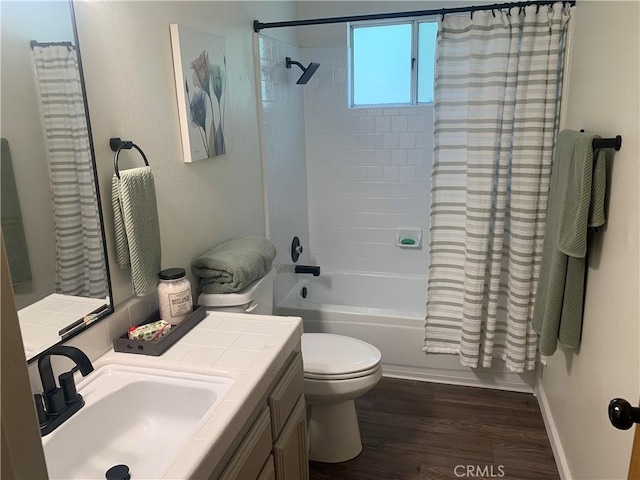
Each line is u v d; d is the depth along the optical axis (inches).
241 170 94.7
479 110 90.0
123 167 60.1
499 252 95.2
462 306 102.7
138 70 62.7
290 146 122.6
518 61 86.5
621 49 58.2
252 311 77.7
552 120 87.6
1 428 19.7
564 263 68.8
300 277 134.0
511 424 94.9
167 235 70.4
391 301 136.1
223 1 85.4
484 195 92.5
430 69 125.2
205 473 39.1
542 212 91.2
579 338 70.6
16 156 45.1
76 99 51.3
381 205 134.0
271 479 54.9
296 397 63.0
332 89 129.3
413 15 91.4
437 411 99.6
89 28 54.0
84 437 46.9
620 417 34.3
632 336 51.1
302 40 128.0
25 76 45.7
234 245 82.6
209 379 51.1
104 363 54.8
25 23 45.6
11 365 20.3
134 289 59.0
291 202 124.7
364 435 93.0
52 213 49.0
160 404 52.4
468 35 89.4
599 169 60.0
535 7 84.1
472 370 107.4
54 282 49.3
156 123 66.8
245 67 95.3
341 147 132.6
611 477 56.4
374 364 81.9
